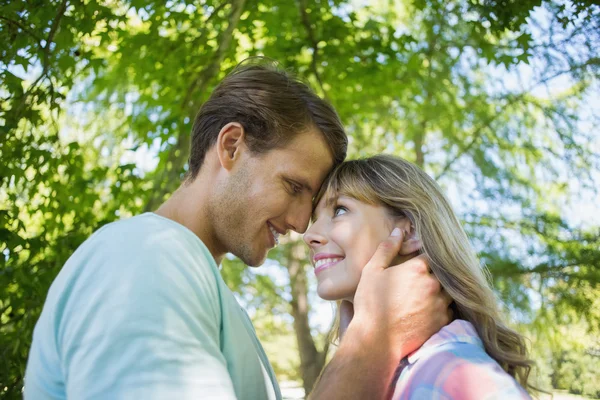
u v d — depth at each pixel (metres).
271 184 1.48
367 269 1.43
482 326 1.49
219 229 1.49
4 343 3.25
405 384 1.29
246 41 5.21
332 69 5.28
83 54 3.88
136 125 4.95
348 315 1.68
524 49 4.67
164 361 1.01
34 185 3.66
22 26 3.42
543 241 6.83
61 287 1.15
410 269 1.42
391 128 7.30
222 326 1.24
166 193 3.98
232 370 1.24
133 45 4.61
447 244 1.54
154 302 1.05
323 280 1.60
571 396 6.39
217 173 1.50
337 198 1.61
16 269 3.35
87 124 5.46
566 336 6.50
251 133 1.49
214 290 1.22
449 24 5.49
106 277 1.08
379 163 1.63
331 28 5.03
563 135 6.79
